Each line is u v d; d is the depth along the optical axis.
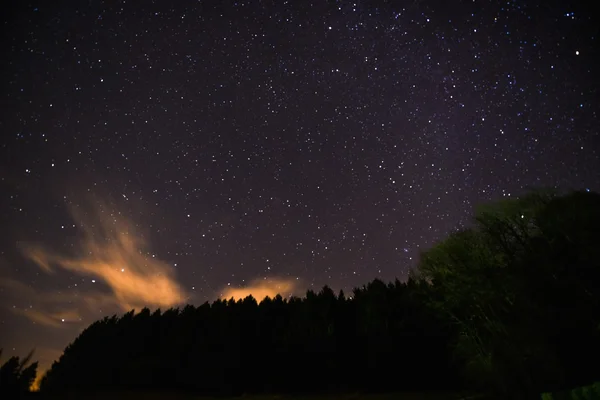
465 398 10.04
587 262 8.49
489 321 10.15
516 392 8.55
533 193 10.66
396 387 12.61
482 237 11.45
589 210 8.72
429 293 12.77
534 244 9.49
